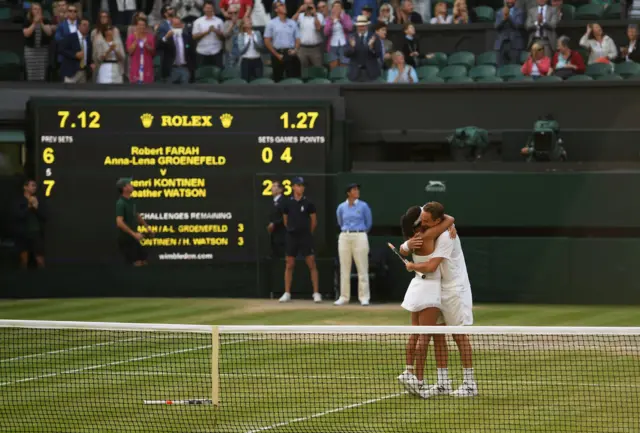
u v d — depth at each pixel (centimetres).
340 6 4319
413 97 3947
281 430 1680
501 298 3609
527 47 4253
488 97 3922
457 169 3734
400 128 3953
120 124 3706
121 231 3694
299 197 3538
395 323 2998
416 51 4262
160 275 3725
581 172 3612
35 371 2256
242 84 3988
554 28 4212
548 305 3541
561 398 1909
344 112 3856
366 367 2227
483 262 3612
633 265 3538
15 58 4291
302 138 3716
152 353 2478
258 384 2064
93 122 3706
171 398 1944
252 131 3719
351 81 4100
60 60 4116
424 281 1955
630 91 3859
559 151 3734
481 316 3191
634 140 3828
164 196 3719
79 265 3722
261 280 3712
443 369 1953
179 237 3725
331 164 3762
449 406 1848
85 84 3972
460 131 3766
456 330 1775
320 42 4272
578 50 4275
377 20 4453
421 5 4581
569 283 3572
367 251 3469
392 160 4044
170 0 4616
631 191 3584
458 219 3647
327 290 3684
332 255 3703
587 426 1688
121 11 4606
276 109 3706
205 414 1802
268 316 3173
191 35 4253
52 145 3700
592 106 3878
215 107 3709
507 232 3659
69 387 2072
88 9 4619
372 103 3959
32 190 3684
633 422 1716
